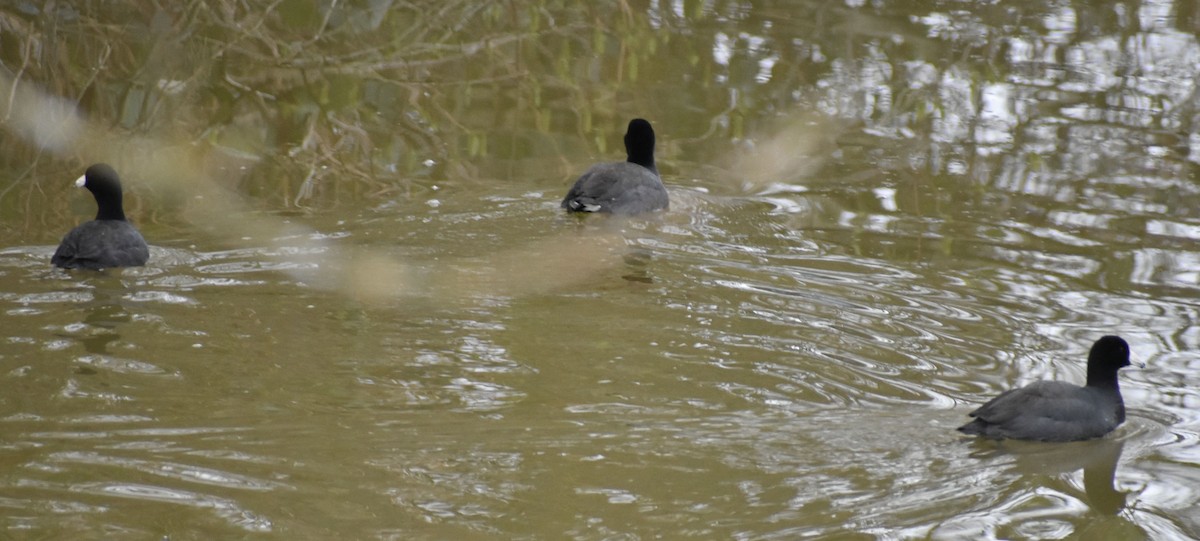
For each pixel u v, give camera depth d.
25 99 45.12
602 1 60.97
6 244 33.12
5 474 21.39
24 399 24.14
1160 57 54.75
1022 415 24.23
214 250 33.09
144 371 25.55
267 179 39.97
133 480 21.41
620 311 29.73
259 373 25.72
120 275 30.75
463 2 57.16
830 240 35.25
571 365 26.72
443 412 24.39
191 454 22.36
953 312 30.33
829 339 28.52
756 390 25.84
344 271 31.77
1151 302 31.25
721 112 48.28
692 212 37.59
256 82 48.81
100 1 49.09
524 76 52.00
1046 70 53.06
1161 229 36.50
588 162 42.78
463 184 39.94
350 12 53.81
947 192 39.69
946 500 21.86
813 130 45.97
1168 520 21.47
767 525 20.77
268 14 52.75
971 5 63.06
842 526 20.80
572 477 22.11
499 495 21.34
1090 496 22.22
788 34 58.00
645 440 23.47
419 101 48.56
